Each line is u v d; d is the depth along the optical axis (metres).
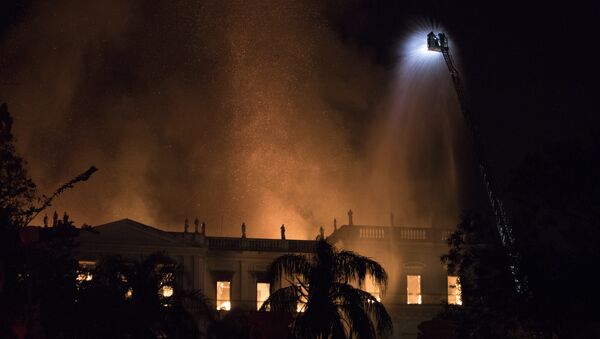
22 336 33.16
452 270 40.50
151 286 47.75
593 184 36.50
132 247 67.25
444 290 71.25
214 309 64.38
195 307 51.19
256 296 71.00
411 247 71.38
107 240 66.75
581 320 36.41
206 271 70.62
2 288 33.22
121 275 48.59
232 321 53.31
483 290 38.16
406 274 70.88
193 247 68.56
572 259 36.69
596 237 36.09
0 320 35.09
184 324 48.12
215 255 71.12
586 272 35.94
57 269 40.41
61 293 40.78
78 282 43.12
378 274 39.69
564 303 36.31
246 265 71.56
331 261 39.47
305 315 37.97
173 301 48.53
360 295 38.62
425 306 69.50
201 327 61.94
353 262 39.50
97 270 47.56
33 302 36.59
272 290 39.88
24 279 36.31
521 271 37.09
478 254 39.06
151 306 47.28
